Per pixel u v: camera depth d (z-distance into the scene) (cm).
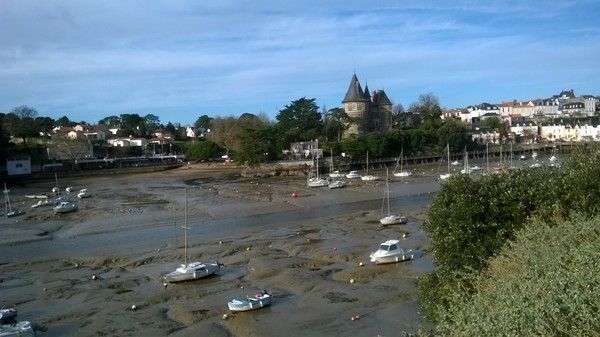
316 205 7838
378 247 4856
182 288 3900
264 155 13900
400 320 3047
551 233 1612
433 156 16038
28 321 3216
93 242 5691
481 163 15038
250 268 4384
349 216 6756
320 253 4759
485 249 2009
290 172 13512
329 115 17325
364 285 3781
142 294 3797
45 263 4850
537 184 2102
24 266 4772
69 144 16175
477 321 1136
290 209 7525
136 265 4669
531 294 1101
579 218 1711
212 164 15850
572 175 2023
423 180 10938
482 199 2094
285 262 4500
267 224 6412
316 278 3994
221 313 3338
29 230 6506
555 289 1058
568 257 1286
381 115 19775
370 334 2880
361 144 14925
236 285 3925
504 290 1243
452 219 2103
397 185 10094
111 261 4819
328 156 14738
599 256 1164
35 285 4134
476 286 1778
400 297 3466
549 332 957
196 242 5472
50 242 5778
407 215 6600
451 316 1427
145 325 3189
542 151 17325
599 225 1471
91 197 9638
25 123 16175
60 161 15275
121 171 14600
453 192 2205
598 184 1934
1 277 4409
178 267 4384
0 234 6284
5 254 5262
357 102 18938
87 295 3819
